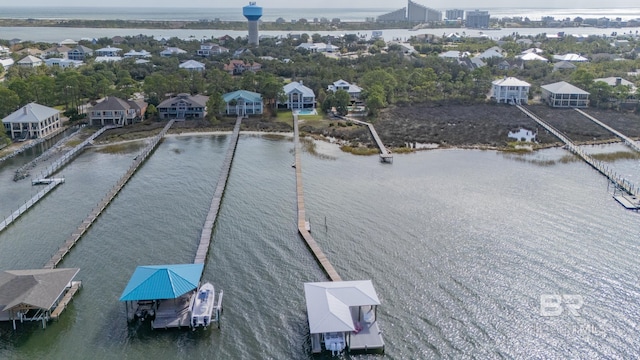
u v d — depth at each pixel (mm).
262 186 104125
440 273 70188
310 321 56469
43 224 86375
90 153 124500
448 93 182875
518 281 68188
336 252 76125
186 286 62812
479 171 112000
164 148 129750
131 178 108750
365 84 184125
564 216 87875
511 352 55688
